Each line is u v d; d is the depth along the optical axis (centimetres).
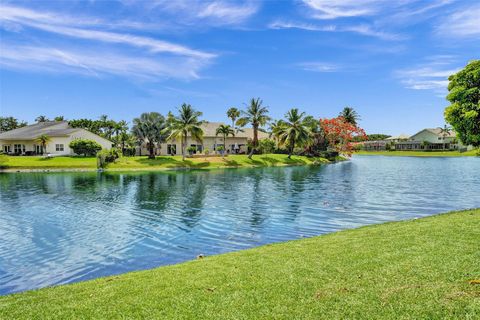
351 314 563
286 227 1698
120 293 707
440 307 567
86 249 1375
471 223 1188
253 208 2216
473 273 698
